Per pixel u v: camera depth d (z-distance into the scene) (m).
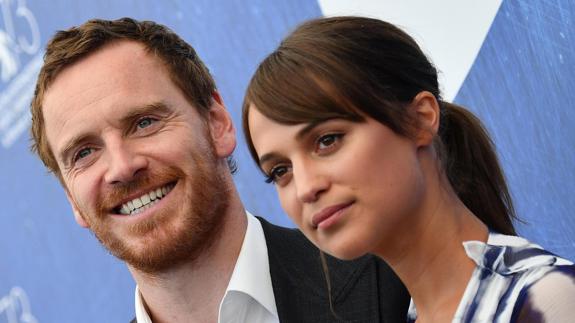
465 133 2.02
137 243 2.61
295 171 1.71
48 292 3.73
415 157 1.75
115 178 2.56
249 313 2.73
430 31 3.21
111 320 3.67
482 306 1.68
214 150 2.73
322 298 2.63
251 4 3.52
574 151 2.99
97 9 3.72
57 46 2.66
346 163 1.68
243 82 3.52
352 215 1.69
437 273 1.78
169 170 2.59
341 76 1.70
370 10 3.31
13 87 3.78
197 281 2.71
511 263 1.71
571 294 1.59
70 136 2.59
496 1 3.12
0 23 3.81
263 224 2.91
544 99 3.04
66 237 3.71
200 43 3.58
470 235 1.81
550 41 3.05
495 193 2.01
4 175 3.78
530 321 1.60
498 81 3.11
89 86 2.59
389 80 1.76
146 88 2.61
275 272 2.74
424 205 1.77
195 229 2.61
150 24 2.75
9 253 3.77
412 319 1.92
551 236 3.00
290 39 1.82
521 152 3.06
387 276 2.55
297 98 1.69
